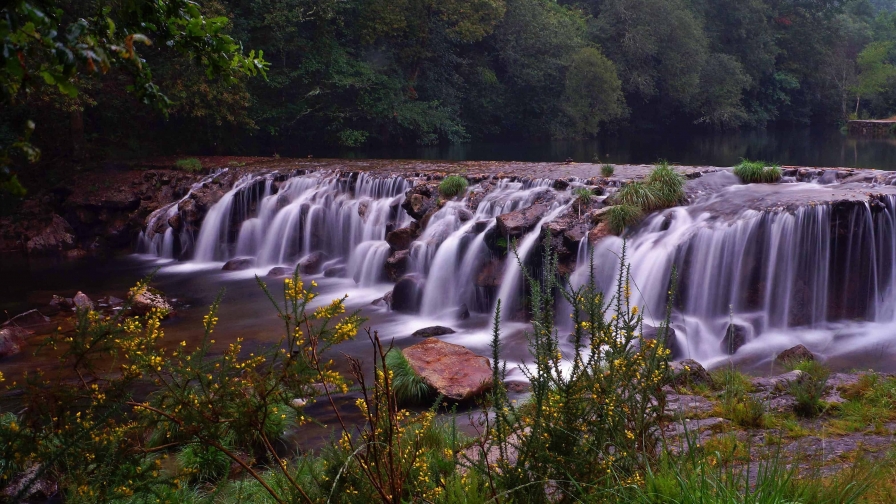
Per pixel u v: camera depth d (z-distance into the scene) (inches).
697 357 473.7
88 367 145.0
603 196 631.8
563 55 2079.2
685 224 556.7
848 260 526.9
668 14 2305.6
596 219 589.3
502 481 157.8
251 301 671.8
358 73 1621.6
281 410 316.5
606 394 162.1
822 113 3061.0
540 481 150.9
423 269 652.1
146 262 888.3
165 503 162.2
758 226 528.1
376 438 153.9
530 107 2118.6
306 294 146.8
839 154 1486.2
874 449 219.1
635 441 166.1
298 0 1419.8
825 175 639.1
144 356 142.8
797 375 325.7
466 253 629.3
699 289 534.6
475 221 645.9
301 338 144.5
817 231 521.7
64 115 1147.9
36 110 1115.9
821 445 226.4
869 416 261.4
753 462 205.6
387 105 1653.5
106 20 113.7
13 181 99.3
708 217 555.2
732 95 2496.3
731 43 2743.6
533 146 1801.2
